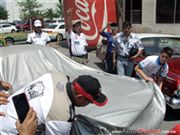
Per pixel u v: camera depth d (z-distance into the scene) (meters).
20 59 4.16
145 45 6.66
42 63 4.27
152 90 3.51
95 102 2.15
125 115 2.73
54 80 2.46
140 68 4.66
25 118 1.98
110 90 3.50
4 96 2.39
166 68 4.73
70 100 2.28
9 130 2.22
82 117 2.43
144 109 2.91
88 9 14.78
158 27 19.94
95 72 4.45
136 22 20.89
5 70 3.95
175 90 4.91
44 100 2.31
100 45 10.02
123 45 6.20
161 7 19.66
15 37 19.31
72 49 7.22
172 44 6.78
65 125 2.34
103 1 14.93
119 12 16.58
